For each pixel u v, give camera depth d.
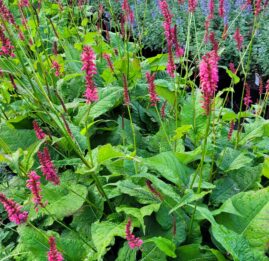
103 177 0.52
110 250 0.47
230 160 0.51
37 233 0.44
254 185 0.49
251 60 1.10
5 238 0.53
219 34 1.14
